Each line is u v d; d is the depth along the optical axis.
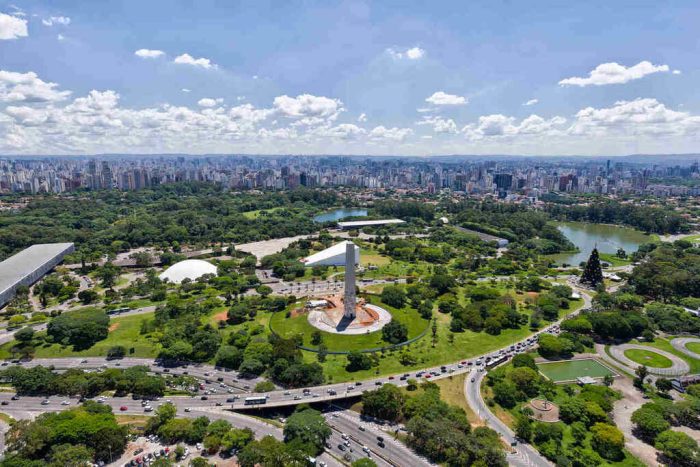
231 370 195.88
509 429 156.25
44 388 172.75
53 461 126.25
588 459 139.75
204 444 140.50
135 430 149.38
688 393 180.62
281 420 160.88
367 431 156.00
